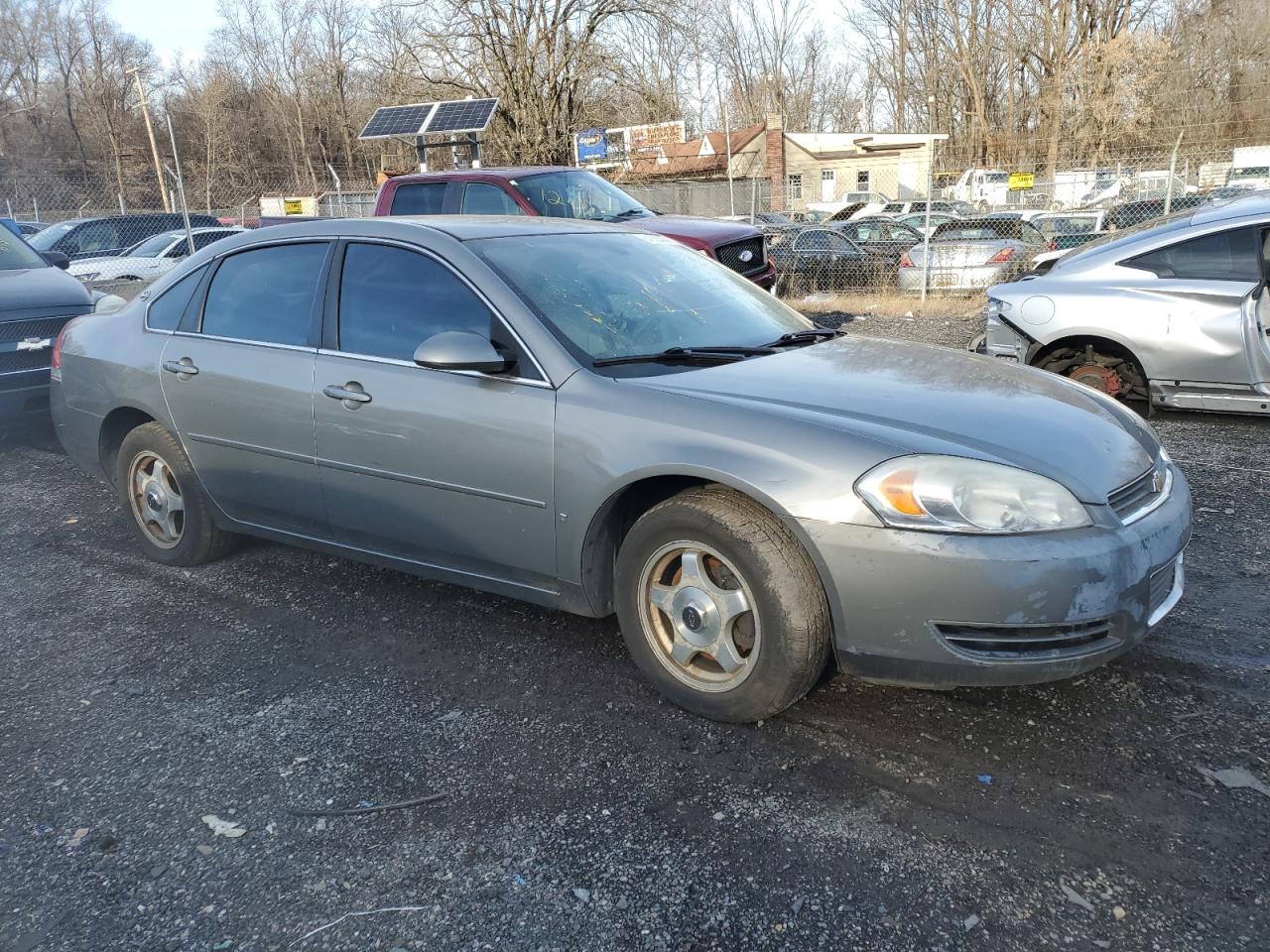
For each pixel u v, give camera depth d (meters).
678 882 2.30
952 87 46.00
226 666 3.47
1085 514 2.62
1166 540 2.78
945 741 2.83
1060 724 2.89
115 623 3.87
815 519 2.63
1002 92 43.34
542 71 28.09
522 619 3.79
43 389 6.38
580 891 2.29
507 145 28.48
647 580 3.01
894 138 39.03
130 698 3.26
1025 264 13.38
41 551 4.74
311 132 57.22
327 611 3.92
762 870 2.33
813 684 2.84
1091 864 2.30
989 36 41.19
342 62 55.12
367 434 3.48
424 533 3.46
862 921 2.16
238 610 3.96
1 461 6.53
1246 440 5.95
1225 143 35.53
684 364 3.24
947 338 10.45
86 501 5.57
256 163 55.62
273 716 3.12
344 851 2.46
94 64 54.78
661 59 33.81
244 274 4.02
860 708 3.02
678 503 2.88
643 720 3.01
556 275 3.48
